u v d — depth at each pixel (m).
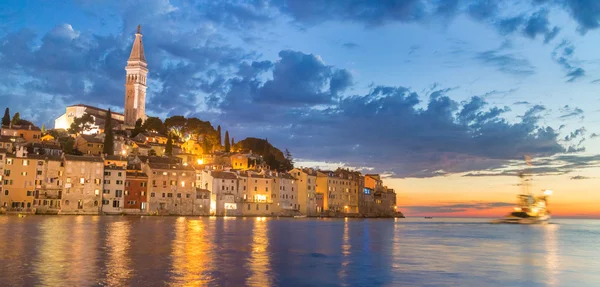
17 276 39.34
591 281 44.94
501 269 51.16
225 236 83.88
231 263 49.78
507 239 100.75
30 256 50.19
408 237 98.56
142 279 39.56
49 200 166.62
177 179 192.25
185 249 60.50
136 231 88.75
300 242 76.88
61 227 94.19
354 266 50.69
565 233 135.38
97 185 175.25
